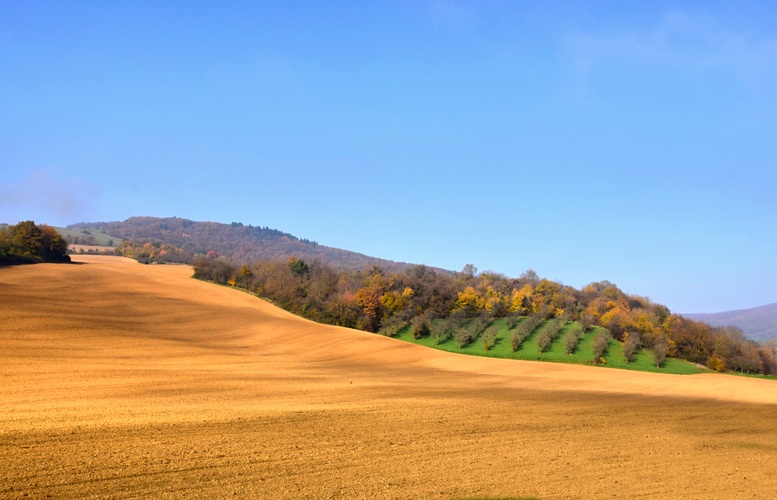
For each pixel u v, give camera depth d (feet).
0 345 150.82
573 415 102.22
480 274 430.61
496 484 56.13
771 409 126.72
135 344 179.42
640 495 55.98
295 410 91.15
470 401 113.80
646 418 103.96
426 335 297.12
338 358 196.03
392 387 133.90
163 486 49.16
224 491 49.16
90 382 112.57
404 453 66.33
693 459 72.84
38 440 60.49
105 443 61.41
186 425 73.46
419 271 405.39
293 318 272.51
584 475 61.77
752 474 66.95
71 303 241.96
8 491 45.06
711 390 160.56
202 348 189.26
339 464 59.82
